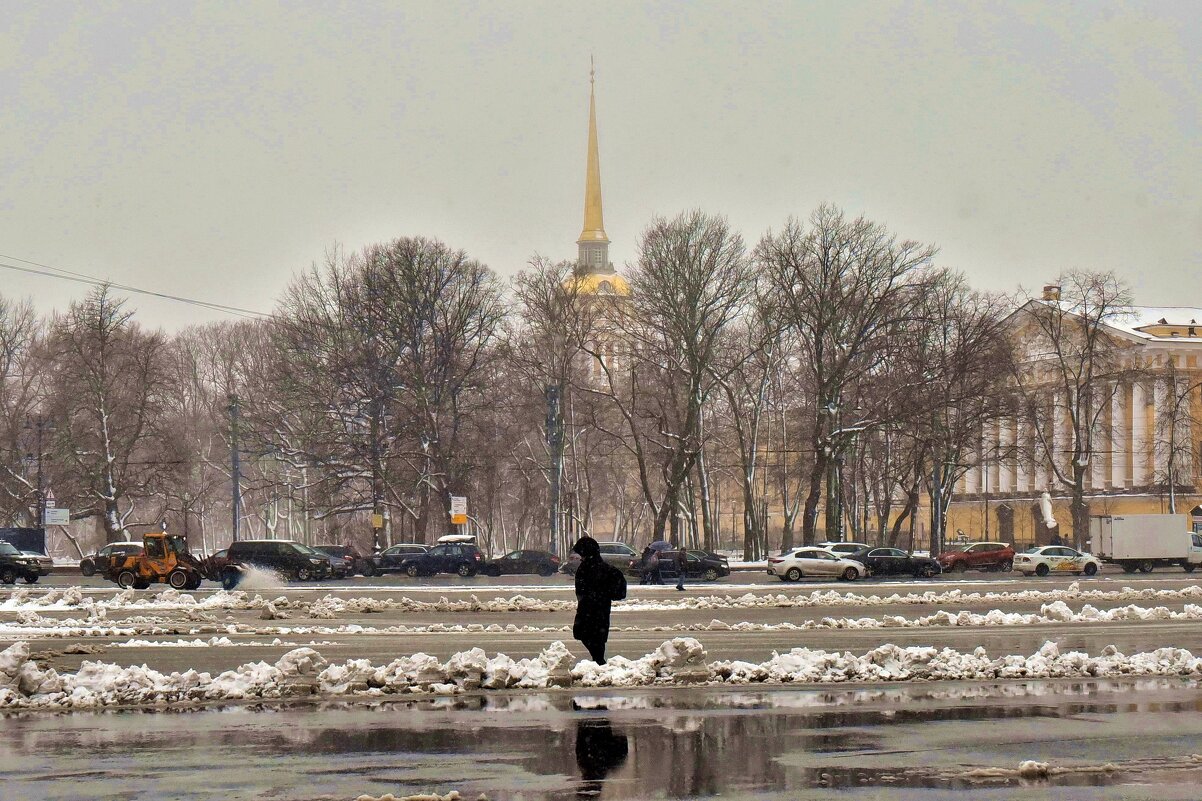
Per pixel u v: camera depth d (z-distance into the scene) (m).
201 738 39.00
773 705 45.91
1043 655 58.38
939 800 30.16
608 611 56.31
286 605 101.12
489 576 183.00
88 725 41.78
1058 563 188.50
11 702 46.50
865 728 40.56
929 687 51.62
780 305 190.00
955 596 113.88
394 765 34.56
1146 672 56.78
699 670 53.38
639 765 34.44
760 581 171.62
